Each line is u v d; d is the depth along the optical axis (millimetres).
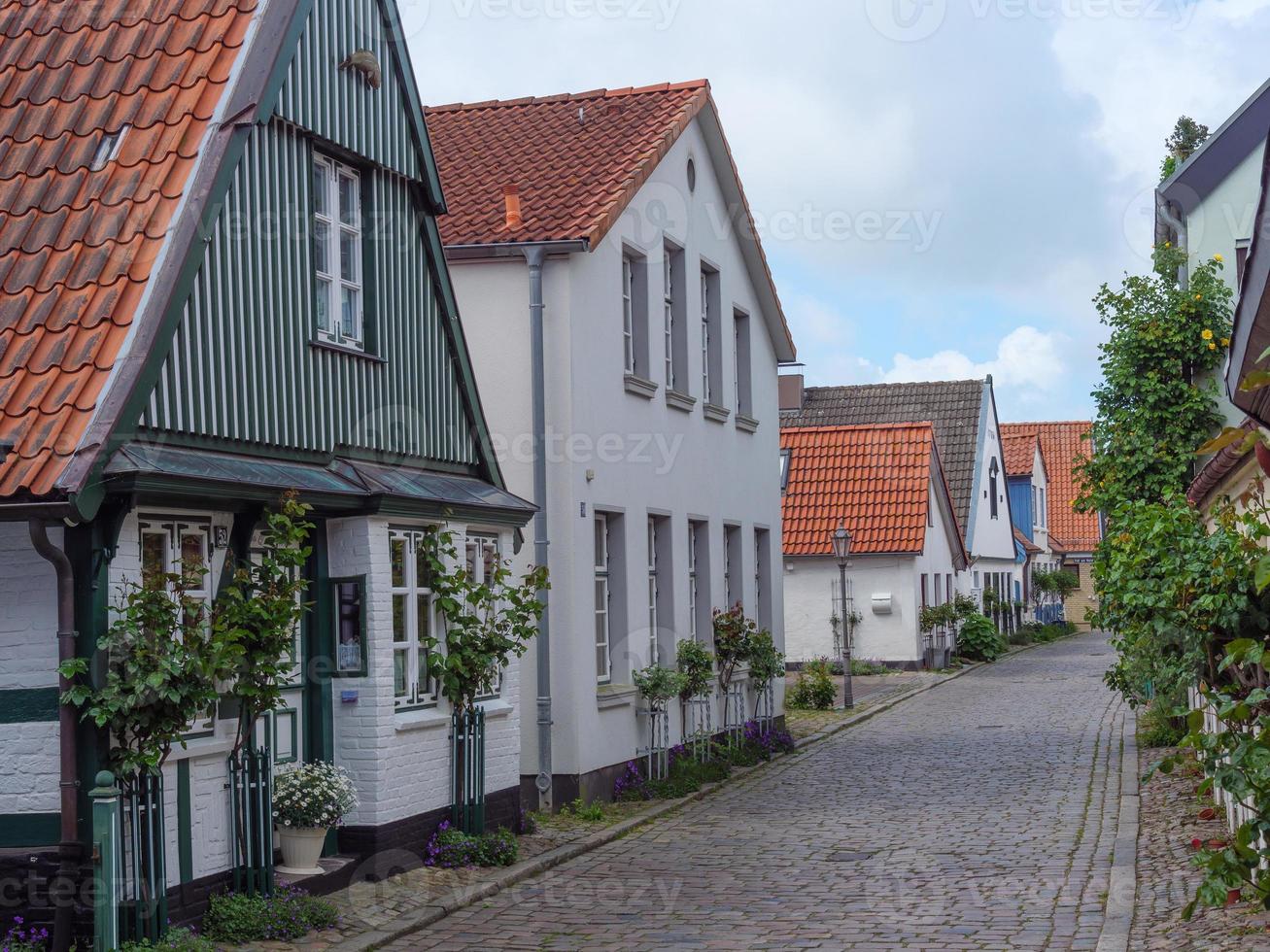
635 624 17297
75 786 8703
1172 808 14281
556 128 18688
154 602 8930
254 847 9883
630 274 17906
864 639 37344
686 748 18562
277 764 11047
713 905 10844
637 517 17453
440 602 12641
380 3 12641
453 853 12094
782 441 39656
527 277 15719
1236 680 10555
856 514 37562
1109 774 17359
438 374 13688
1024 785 16781
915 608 37062
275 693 9883
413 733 12125
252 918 9414
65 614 8727
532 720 15594
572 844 13383
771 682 21875
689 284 19438
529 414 15672
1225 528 10945
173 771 9352
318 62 11492
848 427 39438
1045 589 56438
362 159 12336
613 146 17812
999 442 51156
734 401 21391
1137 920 9750
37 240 9883
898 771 18469
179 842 9352
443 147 18672
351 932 9812
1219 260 20938
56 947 8586
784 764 19766
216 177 9969
